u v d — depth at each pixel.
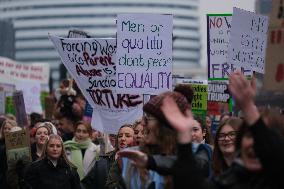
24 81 26.69
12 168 16.20
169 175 8.38
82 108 21.31
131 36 14.91
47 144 15.06
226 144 9.45
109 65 15.98
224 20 16.69
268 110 7.78
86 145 17.19
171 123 7.48
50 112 23.92
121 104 15.60
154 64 14.91
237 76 7.23
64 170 15.11
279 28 10.38
